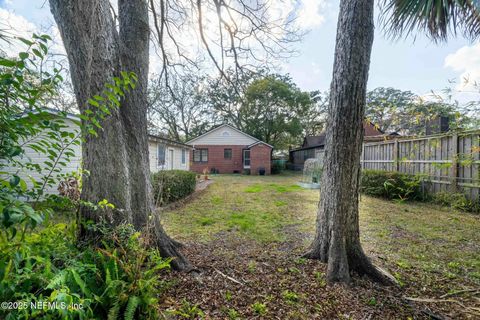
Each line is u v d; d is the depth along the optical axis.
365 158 8.76
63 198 1.47
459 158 5.10
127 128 2.37
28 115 1.18
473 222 4.17
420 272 2.41
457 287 2.12
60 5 1.68
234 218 4.63
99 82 1.82
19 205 1.03
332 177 2.44
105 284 1.41
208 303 1.83
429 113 4.91
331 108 2.49
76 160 5.10
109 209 1.87
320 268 2.41
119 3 2.50
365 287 2.10
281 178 14.23
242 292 1.99
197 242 3.27
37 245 1.34
